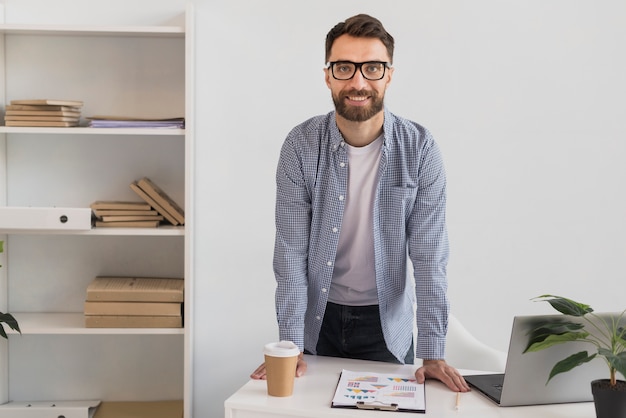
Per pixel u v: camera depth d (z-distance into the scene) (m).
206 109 3.33
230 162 3.36
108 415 3.25
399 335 2.47
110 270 3.40
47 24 3.19
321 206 2.34
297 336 2.33
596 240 3.43
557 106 3.38
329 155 2.30
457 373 2.17
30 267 3.38
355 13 3.32
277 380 2.00
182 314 3.21
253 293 3.39
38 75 3.31
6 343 3.37
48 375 3.41
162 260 3.40
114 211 3.15
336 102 2.18
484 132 3.37
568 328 1.94
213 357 3.40
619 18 3.37
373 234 2.34
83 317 3.31
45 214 3.00
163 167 3.37
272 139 3.35
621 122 3.40
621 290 3.45
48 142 3.34
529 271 3.42
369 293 2.47
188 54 3.08
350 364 2.32
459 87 3.36
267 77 3.33
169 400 3.44
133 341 3.41
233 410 1.97
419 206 2.33
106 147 3.35
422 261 2.33
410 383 2.14
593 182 3.41
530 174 3.39
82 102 3.15
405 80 3.35
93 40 3.31
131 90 3.33
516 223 3.40
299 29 3.32
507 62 3.36
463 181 3.38
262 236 3.38
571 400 2.04
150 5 3.30
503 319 3.42
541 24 3.35
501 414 1.94
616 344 1.95
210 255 3.38
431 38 3.34
